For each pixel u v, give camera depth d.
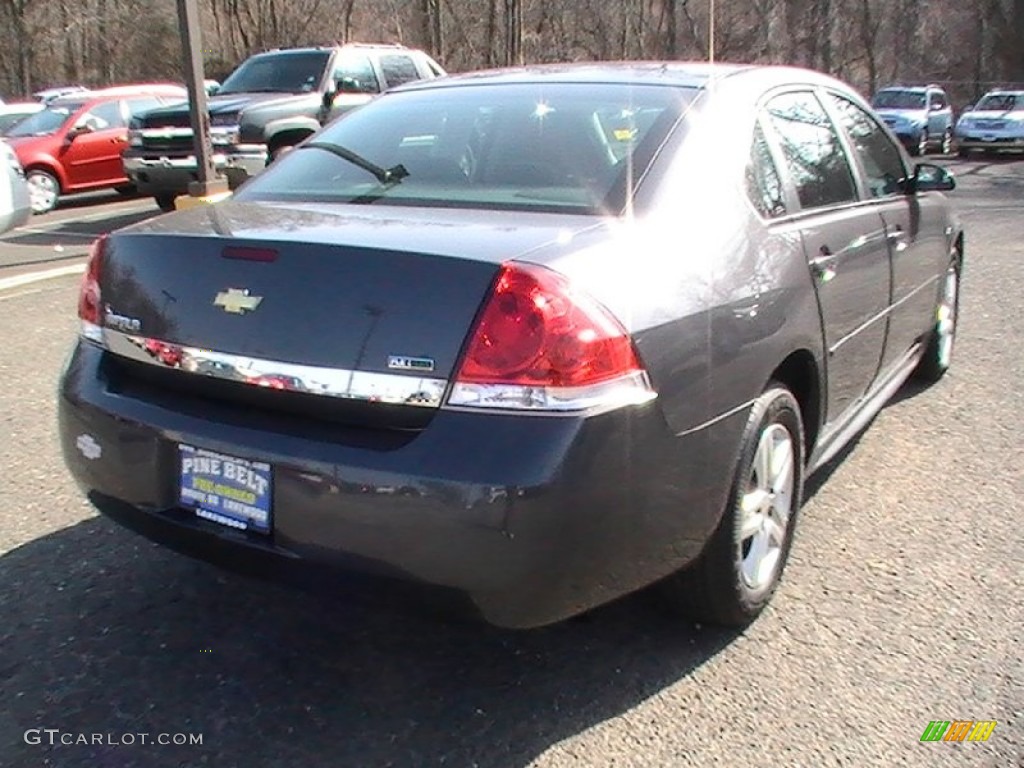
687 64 3.88
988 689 2.88
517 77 3.76
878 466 4.54
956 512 4.05
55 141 14.12
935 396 5.55
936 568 3.59
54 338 6.57
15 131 14.71
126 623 3.22
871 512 4.06
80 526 3.88
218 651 3.08
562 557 2.40
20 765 2.55
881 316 4.18
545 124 3.30
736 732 2.71
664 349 2.58
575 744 2.66
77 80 39.56
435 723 2.75
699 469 2.73
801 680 2.93
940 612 3.30
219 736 2.69
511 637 3.16
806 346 3.31
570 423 2.37
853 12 38.75
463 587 2.40
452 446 2.37
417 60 13.80
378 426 2.48
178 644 3.11
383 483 2.39
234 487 2.63
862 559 3.66
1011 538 3.82
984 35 39.53
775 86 3.72
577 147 3.15
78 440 2.97
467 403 2.38
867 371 4.16
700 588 3.04
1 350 6.27
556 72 3.77
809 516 4.02
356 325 2.49
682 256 2.79
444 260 2.45
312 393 2.53
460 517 2.35
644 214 2.86
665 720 2.76
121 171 14.96
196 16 10.07
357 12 35.28
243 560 2.67
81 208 14.76
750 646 3.11
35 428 4.89
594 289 2.48
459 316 2.41
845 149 4.09
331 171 3.40
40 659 3.02
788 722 2.74
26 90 38.00
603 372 2.42
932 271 4.99
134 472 2.82
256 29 36.47
